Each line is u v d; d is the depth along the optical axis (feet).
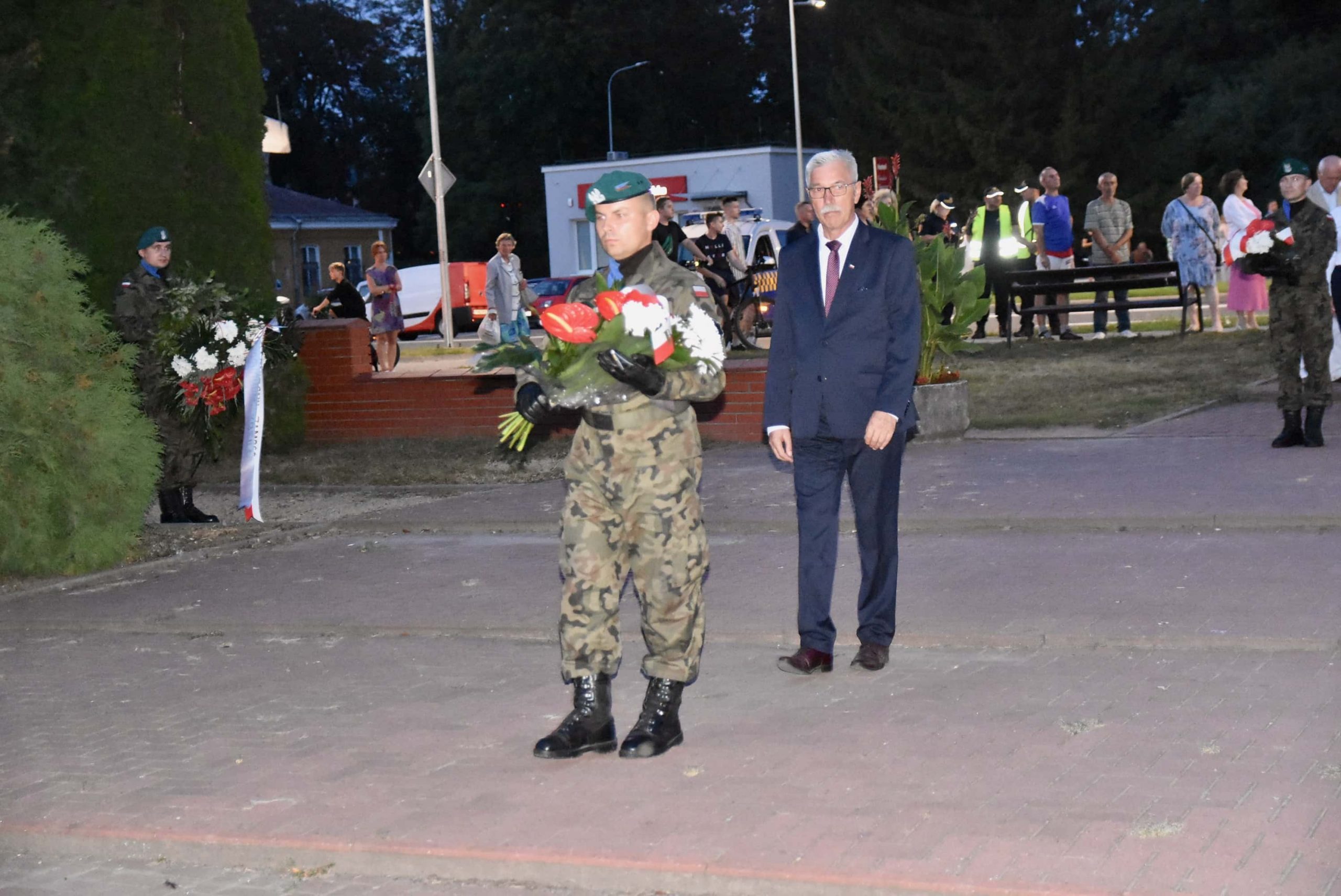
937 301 38.78
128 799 16.49
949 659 20.21
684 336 16.35
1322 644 19.36
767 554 27.53
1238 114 155.63
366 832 15.03
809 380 19.06
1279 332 33.19
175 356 33.24
